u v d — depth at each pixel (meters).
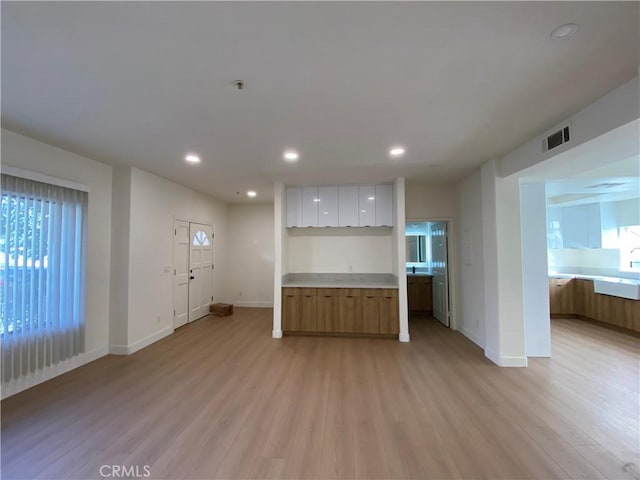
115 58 1.72
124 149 3.30
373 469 1.91
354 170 4.20
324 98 2.19
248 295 7.10
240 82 1.97
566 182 4.10
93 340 3.76
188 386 3.05
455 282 5.15
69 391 2.93
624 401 2.74
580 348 4.21
